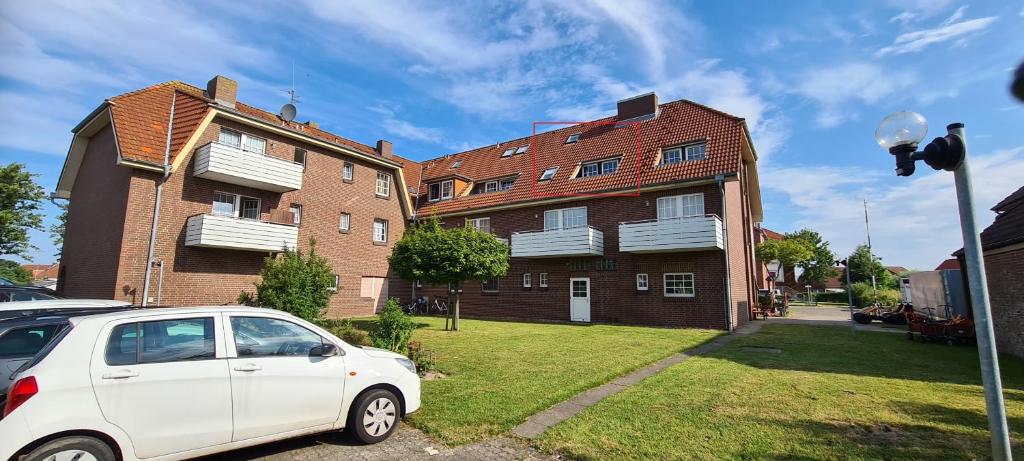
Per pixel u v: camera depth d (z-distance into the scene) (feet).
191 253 51.90
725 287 51.83
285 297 34.50
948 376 25.57
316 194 65.05
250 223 54.03
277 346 14.99
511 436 16.34
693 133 62.13
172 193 50.85
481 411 18.62
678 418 17.81
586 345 37.24
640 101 74.08
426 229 52.24
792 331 49.24
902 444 15.11
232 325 14.47
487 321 62.34
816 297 152.35
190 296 51.42
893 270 206.08
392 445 15.76
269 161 56.44
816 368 27.81
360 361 16.37
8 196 77.30
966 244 10.71
